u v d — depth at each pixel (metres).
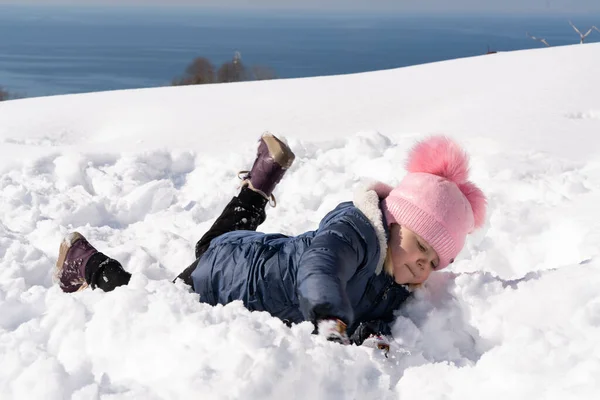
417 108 7.79
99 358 2.36
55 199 4.86
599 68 9.31
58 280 3.21
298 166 5.56
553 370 2.26
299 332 2.36
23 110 8.33
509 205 4.46
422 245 2.76
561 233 4.12
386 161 5.50
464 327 2.77
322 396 2.21
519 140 6.23
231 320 2.43
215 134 6.63
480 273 2.99
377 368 2.42
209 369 2.14
